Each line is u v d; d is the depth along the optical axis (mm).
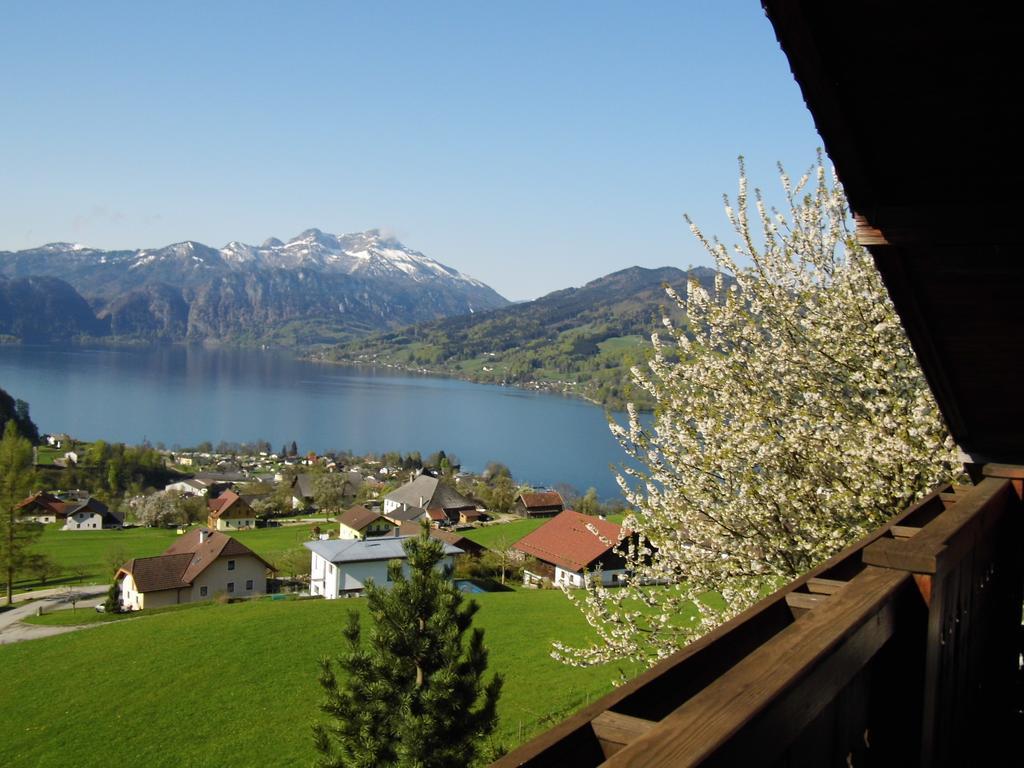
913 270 3600
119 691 26641
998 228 3051
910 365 8562
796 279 9523
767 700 1528
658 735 1344
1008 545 4398
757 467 9188
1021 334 3934
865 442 8195
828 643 1864
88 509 83000
